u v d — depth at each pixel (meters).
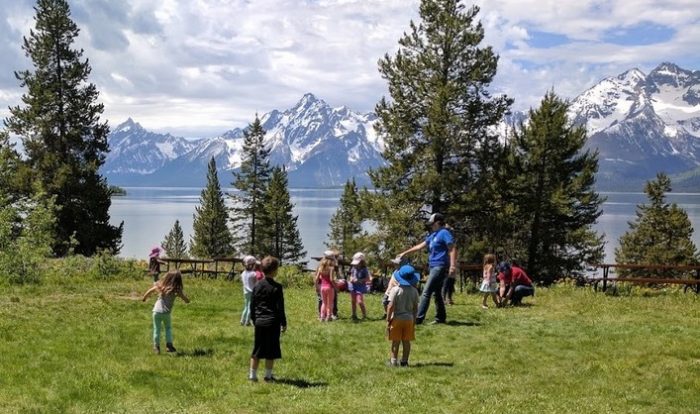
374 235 30.80
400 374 11.84
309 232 199.25
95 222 42.50
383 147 31.06
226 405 9.95
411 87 30.36
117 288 23.75
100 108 44.81
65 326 15.77
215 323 17.16
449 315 17.67
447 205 30.08
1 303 18.66
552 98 35.50
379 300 22.45
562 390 10.60
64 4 43.72
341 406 9.88
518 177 33.78
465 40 29.47
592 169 35.25
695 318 16.83
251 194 63.12
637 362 12.09
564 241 35.59
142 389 10.69
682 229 54.78
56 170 41.06
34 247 25.75
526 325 16.14
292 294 24.38
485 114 29.55
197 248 73.75
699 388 10.38
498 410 9.46
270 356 11.25
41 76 43.38
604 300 20.28
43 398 10.01
